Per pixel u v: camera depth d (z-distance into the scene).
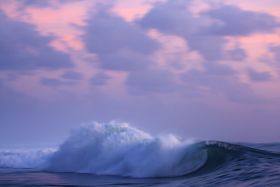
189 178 24.72
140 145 30.38
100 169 31.28
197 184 21.78
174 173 27.05
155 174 27.42
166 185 22.70
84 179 27.27
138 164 28.73
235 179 21.38
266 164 24.23
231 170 24.22
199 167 26.88
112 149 31.95
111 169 30.41
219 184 20.77
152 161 28.12
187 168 27.03
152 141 29.25
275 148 41.06
